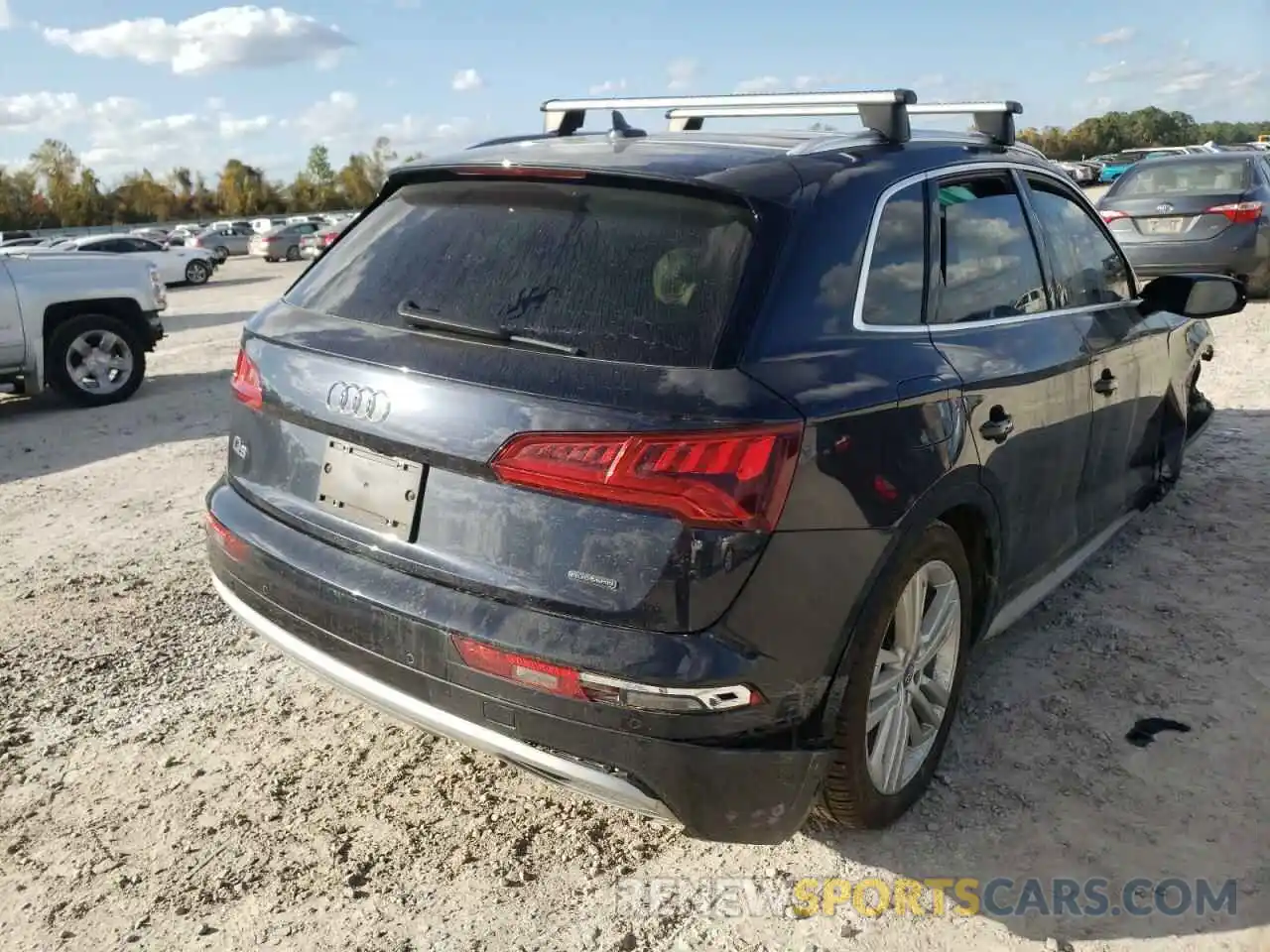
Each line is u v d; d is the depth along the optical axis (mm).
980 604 3186
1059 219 3771
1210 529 4918
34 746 3336
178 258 27375
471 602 2348
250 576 2791
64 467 6809
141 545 5164
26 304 8508
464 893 2648
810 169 2672
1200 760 3117
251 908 2605
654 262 2461
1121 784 3014
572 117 3547
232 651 3990
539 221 2662
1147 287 4270
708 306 2350
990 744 3236
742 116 3215
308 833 2895
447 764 3213
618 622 2205
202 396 9312
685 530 2166
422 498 2457
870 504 2416
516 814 2967
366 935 2510
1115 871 2672
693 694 2178
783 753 2338
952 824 2867
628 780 2266
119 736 3391
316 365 2678
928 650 2852
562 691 2234
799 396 2281
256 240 38156
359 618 2500
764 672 2252
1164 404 4539
